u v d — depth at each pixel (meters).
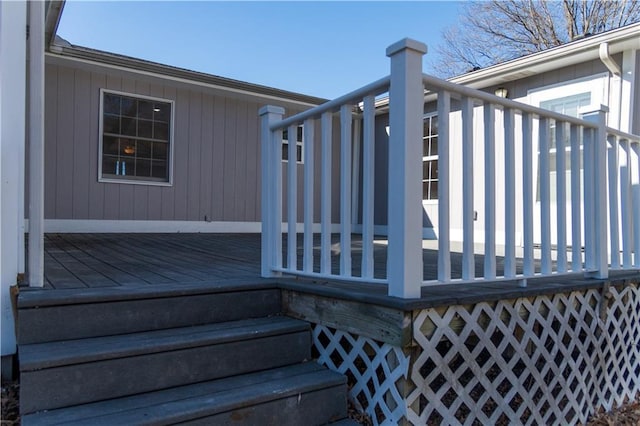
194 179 7.19
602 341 2.62
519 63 5.64
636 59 5.04
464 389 1.92
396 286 1.76
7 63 1.95
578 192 2.55
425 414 1.78
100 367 1.64
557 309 2.35
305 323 2.18
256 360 2.00
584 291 2.51
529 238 2.21
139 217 6.72
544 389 2.24
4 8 1.96
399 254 1.75
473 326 1.93
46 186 6.02
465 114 1.96
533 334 2.20
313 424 1.81
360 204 8.43
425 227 7.36
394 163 1.77
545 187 2.34
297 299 2.29
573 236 2.56
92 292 1.91
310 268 2.32
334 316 2.06
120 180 6.56
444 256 1.85
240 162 7.64
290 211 2.44
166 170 6.99
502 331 2.06
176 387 1.78
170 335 1.90
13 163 1.94
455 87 1.88
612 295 2.69
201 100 7.23
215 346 1.89
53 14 4.60
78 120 6.23
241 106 7.63
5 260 1.91
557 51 5.28
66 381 1.58
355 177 8.42
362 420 1.91
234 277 2.53
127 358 1.69
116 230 6.53
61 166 6.12
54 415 1.50
